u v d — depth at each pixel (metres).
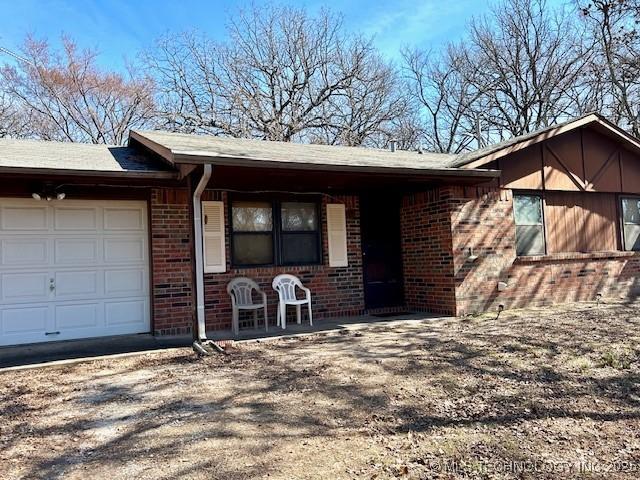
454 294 8.72
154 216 7.79
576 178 10.40
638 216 11.48
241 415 3.93
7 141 8.48
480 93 25.61
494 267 9.20
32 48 22.06
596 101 21.02
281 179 7.59
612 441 3.35
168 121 24.28
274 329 7.96
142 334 7.75
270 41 24.73
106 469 3.05
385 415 3.89
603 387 4.51
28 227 7.22
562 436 3.44
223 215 8.29
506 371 5.05
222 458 3.15
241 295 8.27
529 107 23.98
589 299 10.41
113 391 4.71
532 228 9.93
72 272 7.45
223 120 24.36
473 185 9.04
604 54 17.42
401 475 2.89
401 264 9.99
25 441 3.53
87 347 6.82
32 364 5.84
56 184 7.23
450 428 3.61
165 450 3.30
